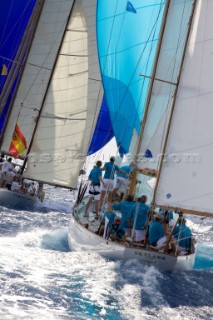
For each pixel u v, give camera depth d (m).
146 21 73.19
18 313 40.22
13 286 45.56
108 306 44.22
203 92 52.88
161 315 43.75
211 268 63.47
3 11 106.50
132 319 42.16
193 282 53.28
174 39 58.78
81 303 44.12
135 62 73.31
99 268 53.09
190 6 58.06
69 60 101.00
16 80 106.75
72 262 54.41
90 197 66.94
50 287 46.59
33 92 103.88
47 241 64.31
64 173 100.62
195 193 52.72
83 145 100.12
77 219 63.47
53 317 40.53
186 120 53.06
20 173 101.00
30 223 76.94
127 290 48.25
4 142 103.81
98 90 100.75
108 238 57.53
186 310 45.62
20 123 103.88
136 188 64.25
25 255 55.34
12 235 65.56
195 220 109.56
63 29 102.50
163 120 59.25
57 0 102.38
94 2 101.44
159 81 59.34
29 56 103.25
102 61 74.62
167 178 53.06
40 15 101.62
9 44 106.75
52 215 87.69
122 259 55.09
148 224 56.91
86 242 58.50
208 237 88.38
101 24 74.50
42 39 103.12
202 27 53.09
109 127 96.88
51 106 101.31
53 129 101.12
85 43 100.56
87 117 100.44
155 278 52.16
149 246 55.94
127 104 73.19
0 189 91.06
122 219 57.22
